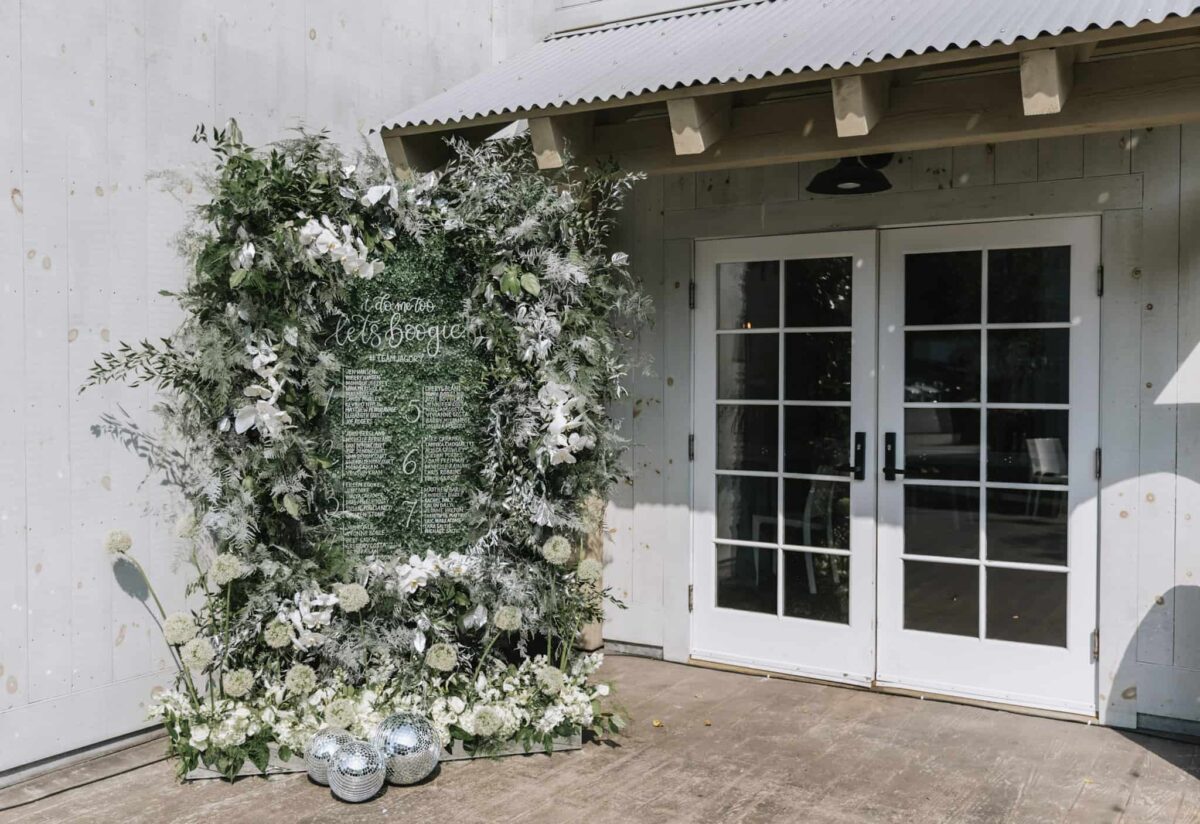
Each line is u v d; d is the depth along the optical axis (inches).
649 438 205.5
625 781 142.3
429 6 206.5
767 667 195.0
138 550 152.5
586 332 162.2
